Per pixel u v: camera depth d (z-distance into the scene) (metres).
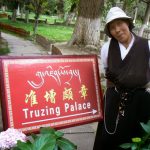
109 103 3.30
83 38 13.32
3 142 2.29
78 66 3.42
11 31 25.25
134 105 3.16
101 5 13.35
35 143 2.24
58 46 13.13
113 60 3.12
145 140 2.66
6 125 3.02
